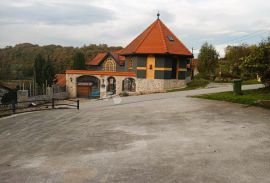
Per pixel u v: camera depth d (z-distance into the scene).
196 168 7.49
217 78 39.25
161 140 10.34
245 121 12.79
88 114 18.08
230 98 18.53
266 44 19.20
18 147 10.83
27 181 7.20
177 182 6.69
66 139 11.52
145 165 7.87
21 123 16.45
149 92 30.62
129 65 35.69
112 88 35.75
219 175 7.00
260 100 16.42
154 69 32.09
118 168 7.75
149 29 35.84
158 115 15.36
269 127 11.58
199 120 13.38
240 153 8.53
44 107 27.48
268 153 8.48
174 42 34.03
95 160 8.53
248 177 6.85
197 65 54.62
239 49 51.69
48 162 8.62
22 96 28.09
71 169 7.88
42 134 12.93
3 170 8.16
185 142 9.90
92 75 36.44
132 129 12.45
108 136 11.45
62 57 88.56
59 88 37.41
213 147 9.19
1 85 36.78
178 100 20.64
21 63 91.12
